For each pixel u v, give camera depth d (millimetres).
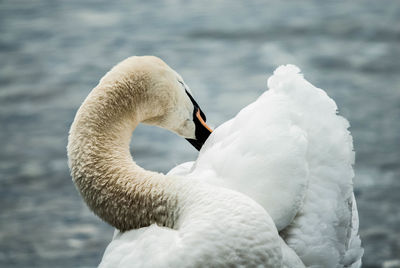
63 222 13758
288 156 5598
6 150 17969
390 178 15359
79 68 25703
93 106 5805
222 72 24312
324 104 6039
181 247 4855
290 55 26391
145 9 36438
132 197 5461
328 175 5789
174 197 5281
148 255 5055
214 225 4871
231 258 4828
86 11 36125
